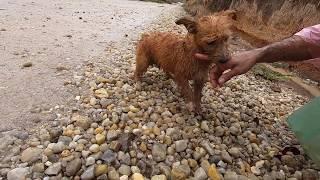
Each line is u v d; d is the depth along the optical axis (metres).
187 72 0.61
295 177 0.51
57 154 0.50
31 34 1.07
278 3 1.07
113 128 0.57
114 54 0.94
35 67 0.79
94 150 0.51
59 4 1.82
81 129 0.56
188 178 0.48
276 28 1.06
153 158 0.51
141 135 0.55
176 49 0.62
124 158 0.50
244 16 1.22
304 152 0.56
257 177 0.51
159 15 1.78
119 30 1.30
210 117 0.64
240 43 1.18
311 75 0.94
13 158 0.49
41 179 0.46
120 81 0.74
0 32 1.04
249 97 0.77
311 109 0.51
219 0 1.48
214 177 0.48
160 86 0.73
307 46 0.51
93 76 0.76
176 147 0.53
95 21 1.44
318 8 0.92
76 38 1.08
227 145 0.57
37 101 0.64
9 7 1.49
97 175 0.47
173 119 0.60
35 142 0.52
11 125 0.56
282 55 0.52
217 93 0.76
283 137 0.61
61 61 0.84
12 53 0.87
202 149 0.53
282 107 0.75
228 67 0.52
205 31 0.54
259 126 0.64
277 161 0.54
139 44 0.72
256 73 0.94
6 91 0.66
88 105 0.64
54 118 0.59
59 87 0.70
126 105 0.64
